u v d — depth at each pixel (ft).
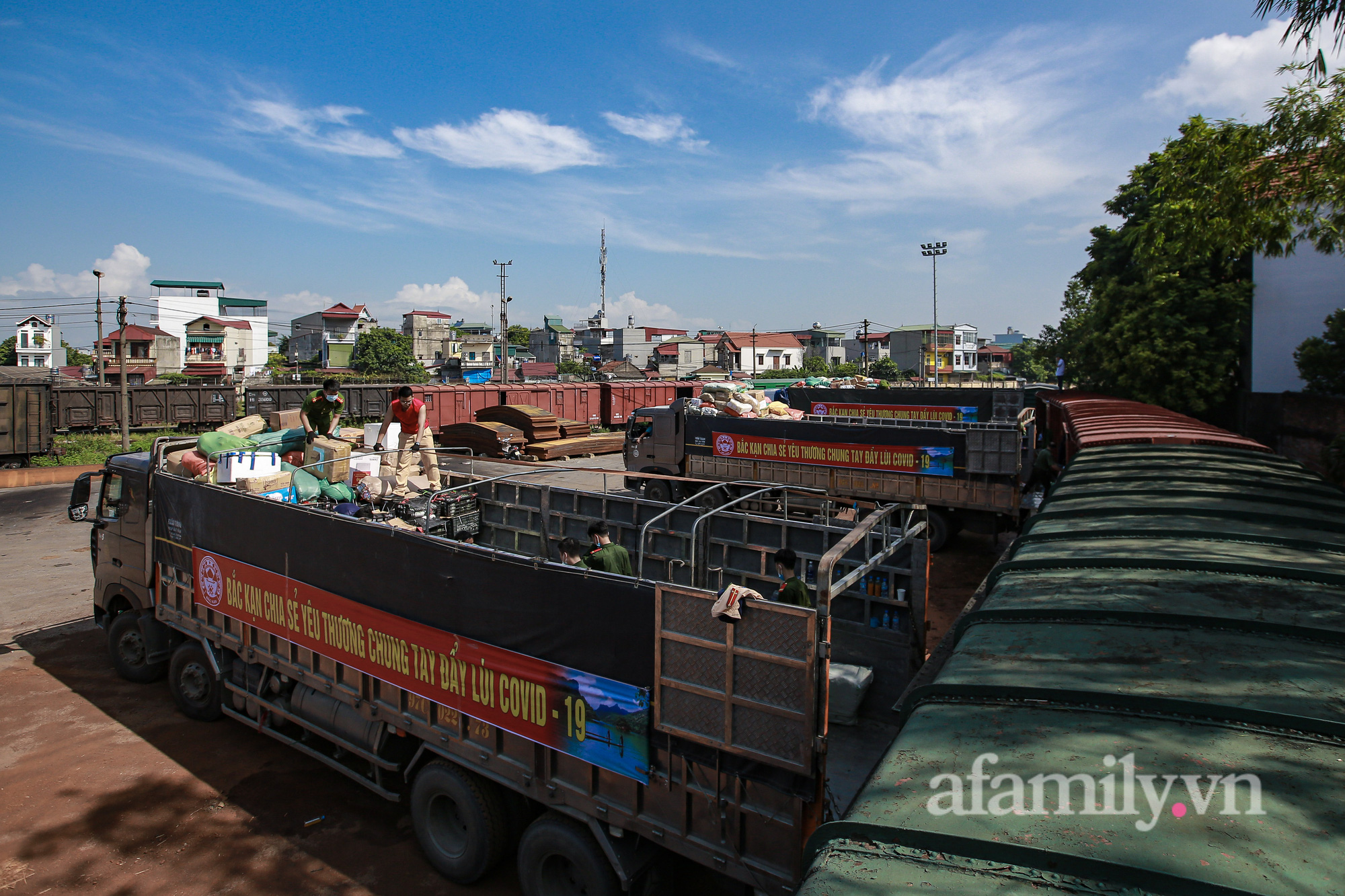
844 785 15.16
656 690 13.01
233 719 25.59
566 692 14.34
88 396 85.25
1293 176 28.07
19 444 71.41
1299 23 22.63
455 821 17.60
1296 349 50.88
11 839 18.47
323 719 20.04
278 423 31.14
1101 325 65.82
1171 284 55.93
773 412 59.88
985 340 327.88
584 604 13.98
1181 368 54.49
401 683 17.43
